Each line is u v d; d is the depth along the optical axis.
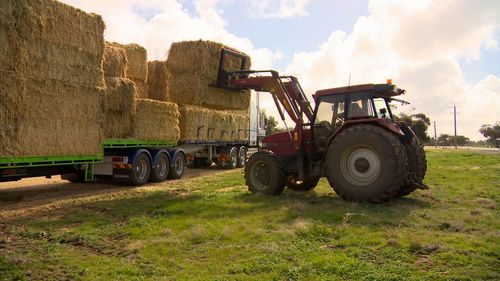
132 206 8.20
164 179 13.16
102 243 5.51
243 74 11.62
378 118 8.39
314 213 6.94
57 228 6.32
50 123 8.71
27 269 4.39
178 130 13.44
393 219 6.41
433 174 13.36
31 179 13.31
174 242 5.36
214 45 14.41
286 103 9.79
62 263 4.60
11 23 7.77
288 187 10.54
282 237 5.47
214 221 6.49
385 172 7.67
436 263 4.37
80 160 9.58
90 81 9.59
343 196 8.22
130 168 11.50
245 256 4.76
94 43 9.64
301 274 4.10
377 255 4.66
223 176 14.09
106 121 10.65
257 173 9.82
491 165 17.39
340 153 8.23
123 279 4.10
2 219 7.07
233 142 18.25
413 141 8.91
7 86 7.77
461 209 7.24
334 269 4.18
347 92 8.85
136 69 13.20
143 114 11.84
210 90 14.45
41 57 8.43
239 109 16.00
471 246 4.89
